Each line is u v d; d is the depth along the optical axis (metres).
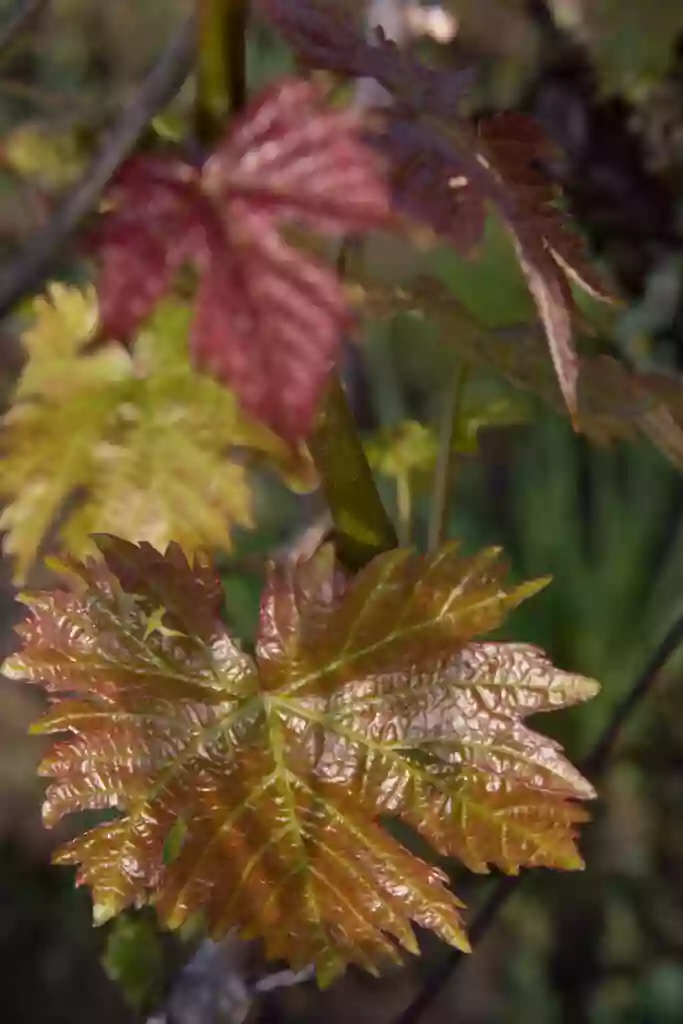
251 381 0.52
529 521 1.98
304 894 0.60
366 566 0.60
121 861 0.59
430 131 0.56
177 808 0.60
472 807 0.60
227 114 0.56
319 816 0.60
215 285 0.53
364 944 0.60
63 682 0.60
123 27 1.46
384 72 0.57
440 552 0.60
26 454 0.64
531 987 1.82
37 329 0.64
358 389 0.75
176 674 0.60
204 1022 0.65
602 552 1.94
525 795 0.60
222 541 0.63
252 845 0.60
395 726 0.60
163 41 1.47
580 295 0.79
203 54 0.56
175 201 0.53
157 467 0.64
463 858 0.60
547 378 0.65
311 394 0.52
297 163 0.53
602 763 0.69
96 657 0.60
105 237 0.53
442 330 0.64
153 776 0.60
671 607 1.82
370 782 0.60
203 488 0.63
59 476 0.64
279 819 0.60
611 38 0.81
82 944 1.96
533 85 0.87
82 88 1.41
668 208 0.88
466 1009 1.78
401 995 1.73
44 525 0.64
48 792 0.59
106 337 0.53
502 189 0.57
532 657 0.60
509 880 0.69
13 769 1.93
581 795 0.60
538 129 0.60
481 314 0.89
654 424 0.66
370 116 0.56
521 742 0.60
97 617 0.60
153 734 0.60
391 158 0.56
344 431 0.61
